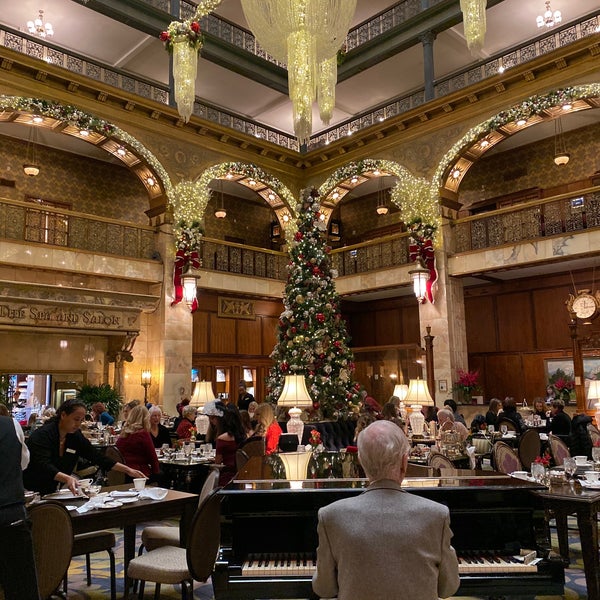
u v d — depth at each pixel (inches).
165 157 625.6
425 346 591.2
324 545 84.2
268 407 290.8
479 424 458.6
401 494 85.8
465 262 591.8
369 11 697.6
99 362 586.6
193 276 594.9
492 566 120.0
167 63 684.7
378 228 846.5
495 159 722.2
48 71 531.2
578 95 515.5
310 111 238.7
